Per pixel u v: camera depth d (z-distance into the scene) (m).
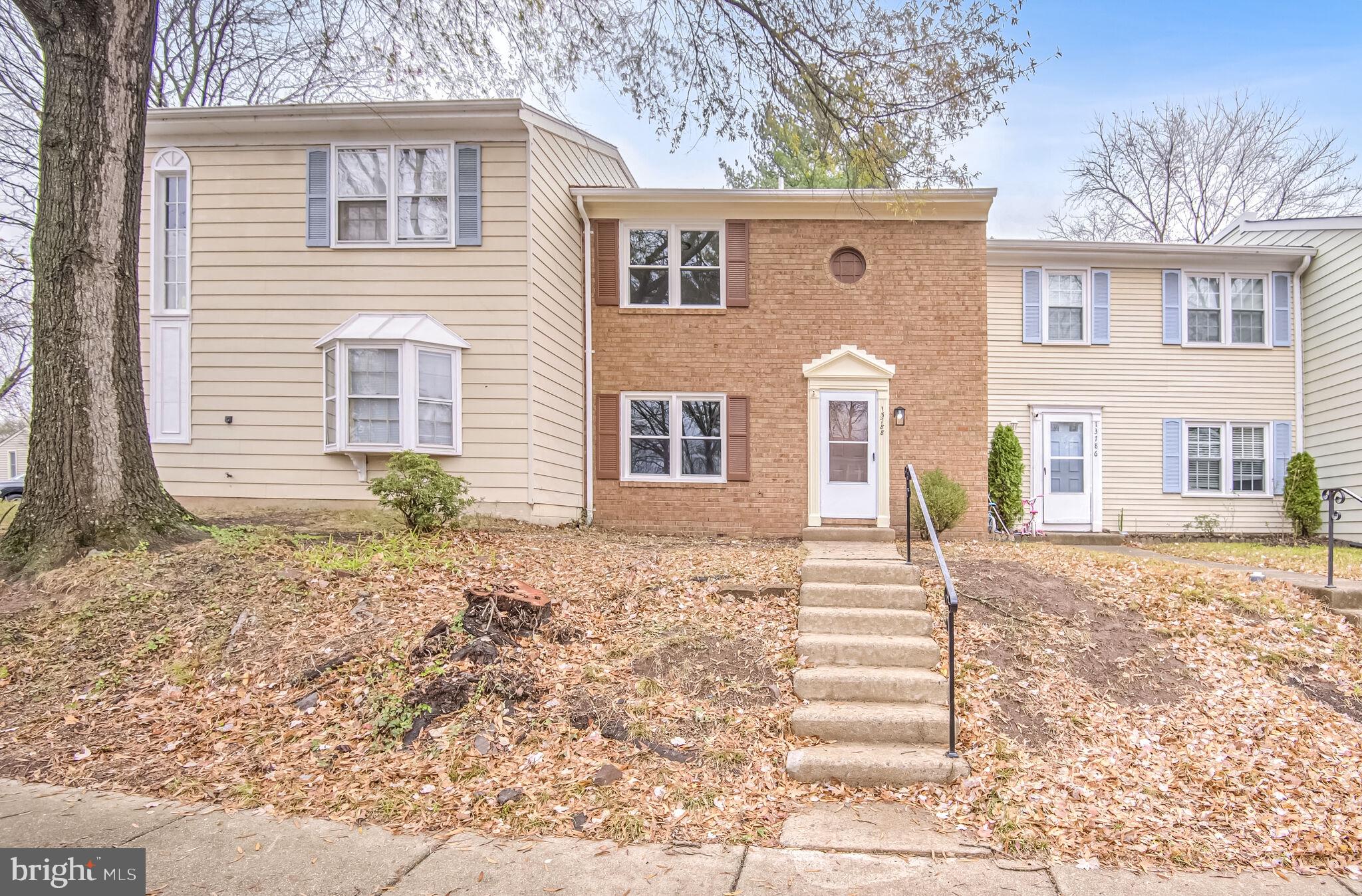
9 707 5.24
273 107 10.77
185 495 11.05
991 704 5.37
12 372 19.05
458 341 10.94
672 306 12.95
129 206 7.64
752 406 12.80
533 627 5.96
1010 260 15.91
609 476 12.85
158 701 5.27
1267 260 16.11
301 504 10.96
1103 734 5.15
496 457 10.89
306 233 11.16
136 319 7.73
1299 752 4.96
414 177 11.21
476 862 3.70
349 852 3.76
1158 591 7.24
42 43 7.50
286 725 4.97
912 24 8.41
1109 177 28.03
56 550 6.96
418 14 8.83
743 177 14.41
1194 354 16.11
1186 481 15.92
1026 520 15.45
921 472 12.52
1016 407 15.83
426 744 4.75
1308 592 7.45
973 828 4.16
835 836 4.04
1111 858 3.86
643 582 7.12
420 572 7.18
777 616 6.58
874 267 12.75
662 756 4.73
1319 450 15.71
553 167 11.96
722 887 3.54
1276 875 3.73
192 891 3.41
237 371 11.12
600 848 3.86
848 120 9.05
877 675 5.56
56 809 4.12
